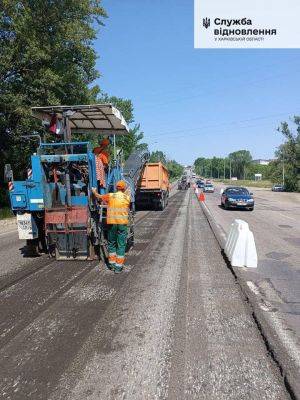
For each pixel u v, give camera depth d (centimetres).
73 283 679
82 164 861
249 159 17450
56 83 2159
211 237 1195
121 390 346
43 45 2097
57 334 464
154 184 2238
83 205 837
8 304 571
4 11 2002
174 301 579
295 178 6619
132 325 488
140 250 979
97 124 1155
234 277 722
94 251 872
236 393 341
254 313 527
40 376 371
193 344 435
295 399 331
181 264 823
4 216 1930
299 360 396
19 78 2167
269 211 2402
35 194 866
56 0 2133
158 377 367
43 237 953
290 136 6844
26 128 2159
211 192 5662
